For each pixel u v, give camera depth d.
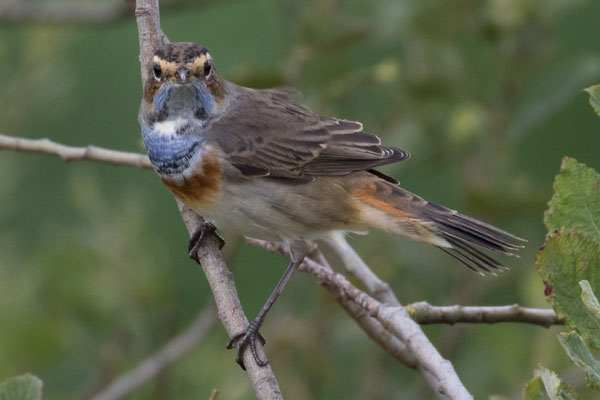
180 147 9.77
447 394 7.54
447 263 12.86
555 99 12.29
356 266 9.49
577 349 6.23
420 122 12.83
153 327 12.58
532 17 12.34
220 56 14.83
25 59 13.82
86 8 13.45
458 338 12.16
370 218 10.10
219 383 12.28
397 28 12.55
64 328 12.36
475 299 12.66
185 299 14.80
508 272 12.70
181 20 15.04
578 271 6.62
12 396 7.40
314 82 12.51
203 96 9.80
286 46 12.84
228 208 9.92
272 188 9.94
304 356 12.41
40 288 12.48
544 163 14.73
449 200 14.52
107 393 11.43
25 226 14.20
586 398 10.42
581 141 14.70
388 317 8.22
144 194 14.91
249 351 8.55
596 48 15.20
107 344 12.42
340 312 12.60
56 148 10.10
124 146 15.12
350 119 13.05
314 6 12.59
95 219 12.68
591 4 15.33
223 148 9.81
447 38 12.55
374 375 12.41
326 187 10.06
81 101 15.47
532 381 6.41
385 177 10.67
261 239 10.23
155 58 9.70
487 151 12.52
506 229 12.93
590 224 7.07
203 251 9.49
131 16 13.44
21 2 13.94
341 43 12.21
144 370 11.55
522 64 12.44
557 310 6.61
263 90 10.76
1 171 13.32
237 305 8.89
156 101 9.77
